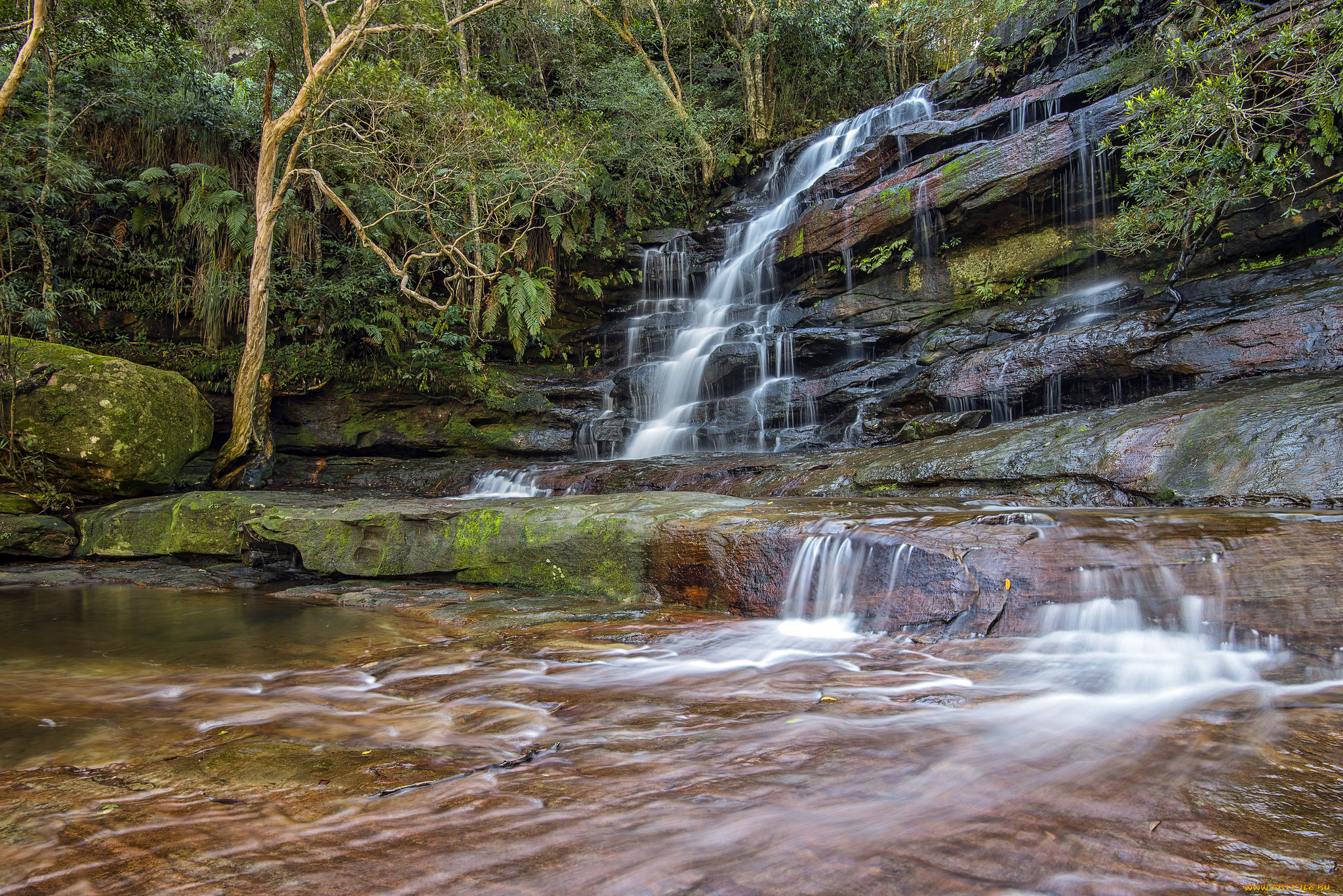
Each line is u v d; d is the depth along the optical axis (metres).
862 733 2.77
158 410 9.74
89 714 3.27
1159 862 1.73
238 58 16.98
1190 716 2.87
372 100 10.70
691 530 5.59
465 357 13.59
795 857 1.81
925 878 1.68
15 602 6.38
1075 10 12.99
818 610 4.84
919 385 9.80
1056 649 3.90
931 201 11.65
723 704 3.25
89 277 12.27
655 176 18.59
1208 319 7.96
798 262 13.73
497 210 13.40
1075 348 8.46
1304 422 5.31
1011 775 2.33
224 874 1.78
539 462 12.13
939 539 4.51
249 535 7.57
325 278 13.68
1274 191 8.74
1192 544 3.95
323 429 13.24
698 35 20.44
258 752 2.72
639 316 16.41
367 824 2.06
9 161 10.08
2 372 8.85
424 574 6.95
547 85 18.98
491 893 1.66
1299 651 3.53
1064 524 4.44
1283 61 7.85
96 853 1.91
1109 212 10.48
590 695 3.48
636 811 2.12
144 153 12.81
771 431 11.27
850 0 19.70
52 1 10.77
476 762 2.60
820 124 20.42
